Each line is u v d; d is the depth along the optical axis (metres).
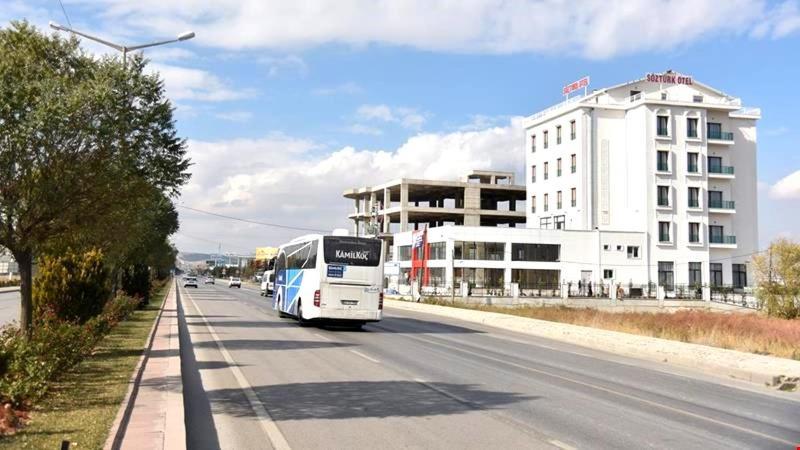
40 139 10.78
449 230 69.19
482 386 11.88
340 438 7.63
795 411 10.80
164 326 21.80
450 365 14.88
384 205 96.38
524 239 70.25
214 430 7.98
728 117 76.06
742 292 66.56
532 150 82.75
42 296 17.00
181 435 7.17
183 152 13.53
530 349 20.16
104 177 11.74
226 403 9.66
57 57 12.10
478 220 92.00
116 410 8.09
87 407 8.23
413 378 12.51
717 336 23.42
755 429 9.07
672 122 72.75
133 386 9.90
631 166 73.81
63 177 11.38
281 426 8.21
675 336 25.44
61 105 10.64
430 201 109.75
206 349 16.77
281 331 22.81
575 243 71.12
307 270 25.28
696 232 72.81
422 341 21.11
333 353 16.36
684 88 74.38
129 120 12.05
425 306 45.06
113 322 19.64
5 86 10.59
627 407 10.37
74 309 17.12
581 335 23.84
